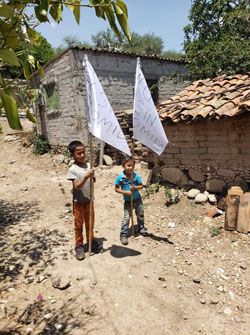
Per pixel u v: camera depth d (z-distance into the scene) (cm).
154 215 629
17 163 1266
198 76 1138
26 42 155
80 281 427
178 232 555
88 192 465
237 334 338
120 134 437
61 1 149
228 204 538
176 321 357
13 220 670
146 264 465
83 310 375
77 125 1155
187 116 609
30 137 1464
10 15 119
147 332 340
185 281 427
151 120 470
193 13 1375
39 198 826
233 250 486
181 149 687
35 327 350
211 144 628
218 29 1327
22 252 518
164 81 1379
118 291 405
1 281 439
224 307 379
